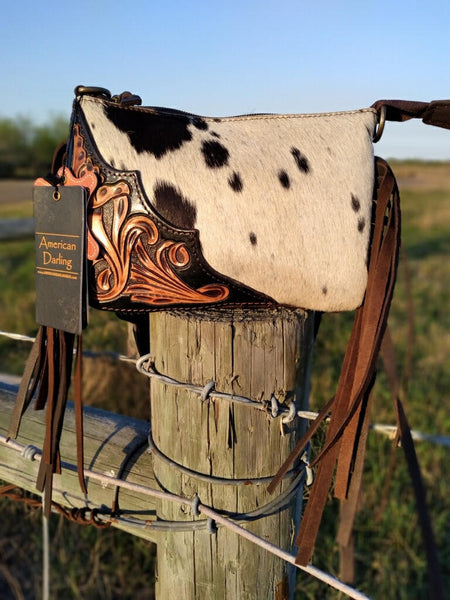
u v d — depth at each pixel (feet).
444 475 8.18
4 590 6.95
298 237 2.64
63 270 2.79
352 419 2.85
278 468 3.05
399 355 12.78
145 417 7.28
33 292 15.60
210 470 3.01
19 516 7.00
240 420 2.93
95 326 8.46
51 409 3.16
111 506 3.66
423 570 6.68
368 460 7.97
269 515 3.09
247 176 2.63
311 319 3.06
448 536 7.14
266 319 2.88
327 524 6.72
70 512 3.71
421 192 60.54
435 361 12.58
